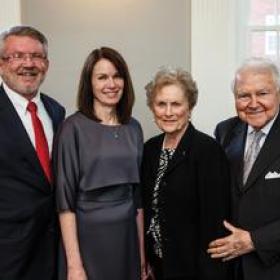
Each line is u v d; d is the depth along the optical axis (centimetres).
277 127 182
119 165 195
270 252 179
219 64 271
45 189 196
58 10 276
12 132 193
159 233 196
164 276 191
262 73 180
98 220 191
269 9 293
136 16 274
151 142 206
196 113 273
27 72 199
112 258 192
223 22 269
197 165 189
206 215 186
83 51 277
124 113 202
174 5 272
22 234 192
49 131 210
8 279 190
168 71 197
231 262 190
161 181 194
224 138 209
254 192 181
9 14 272
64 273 194
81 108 197
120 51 276
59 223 198
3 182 192
